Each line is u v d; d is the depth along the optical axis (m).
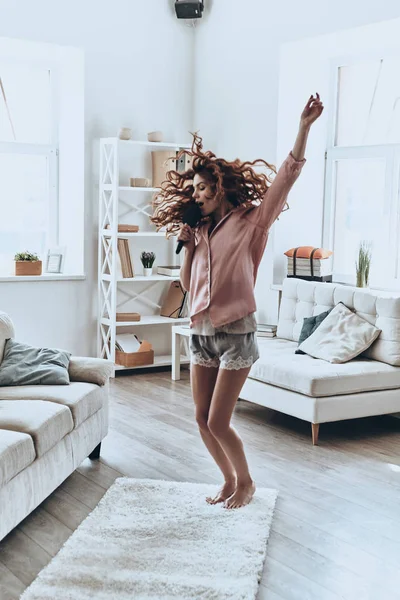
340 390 4.56
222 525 3.28
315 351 4.98
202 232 3.43
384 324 4.90
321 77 6.10
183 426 4.86
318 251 5.81
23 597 2.66
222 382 3.34
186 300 6.62
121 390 5.80
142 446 4.43
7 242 6.39
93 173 6.30
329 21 5.53
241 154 6.39
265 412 5.29
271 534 3.25
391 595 2.77
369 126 5.94
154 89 6.57
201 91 6.72
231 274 3.30
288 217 6.14
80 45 6.11
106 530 3.20
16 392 3.85
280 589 2.79
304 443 4.57
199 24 6.68
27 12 5.83
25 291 6.10
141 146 6.54
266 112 6.12
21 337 6.11
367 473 4.05
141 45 6.45
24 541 3.14
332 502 3.63
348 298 5.18
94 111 6.26
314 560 3.02
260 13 6.09
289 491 3.76
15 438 3.13
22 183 6.41
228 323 3.30
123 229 6.21
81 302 6.37
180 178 3.48
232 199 3.43
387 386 4.74
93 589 2.72
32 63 6.32
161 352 6.87
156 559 2.95
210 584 2.76
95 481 3.84
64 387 3.97
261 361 4.89
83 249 6.31
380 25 5.25
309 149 6.14
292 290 5.63
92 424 4.03
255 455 4.31
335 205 6.20
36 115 6.42
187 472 3.99
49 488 3.44
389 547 3.15
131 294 6.60
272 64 6.04
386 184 5.79
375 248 5.94
